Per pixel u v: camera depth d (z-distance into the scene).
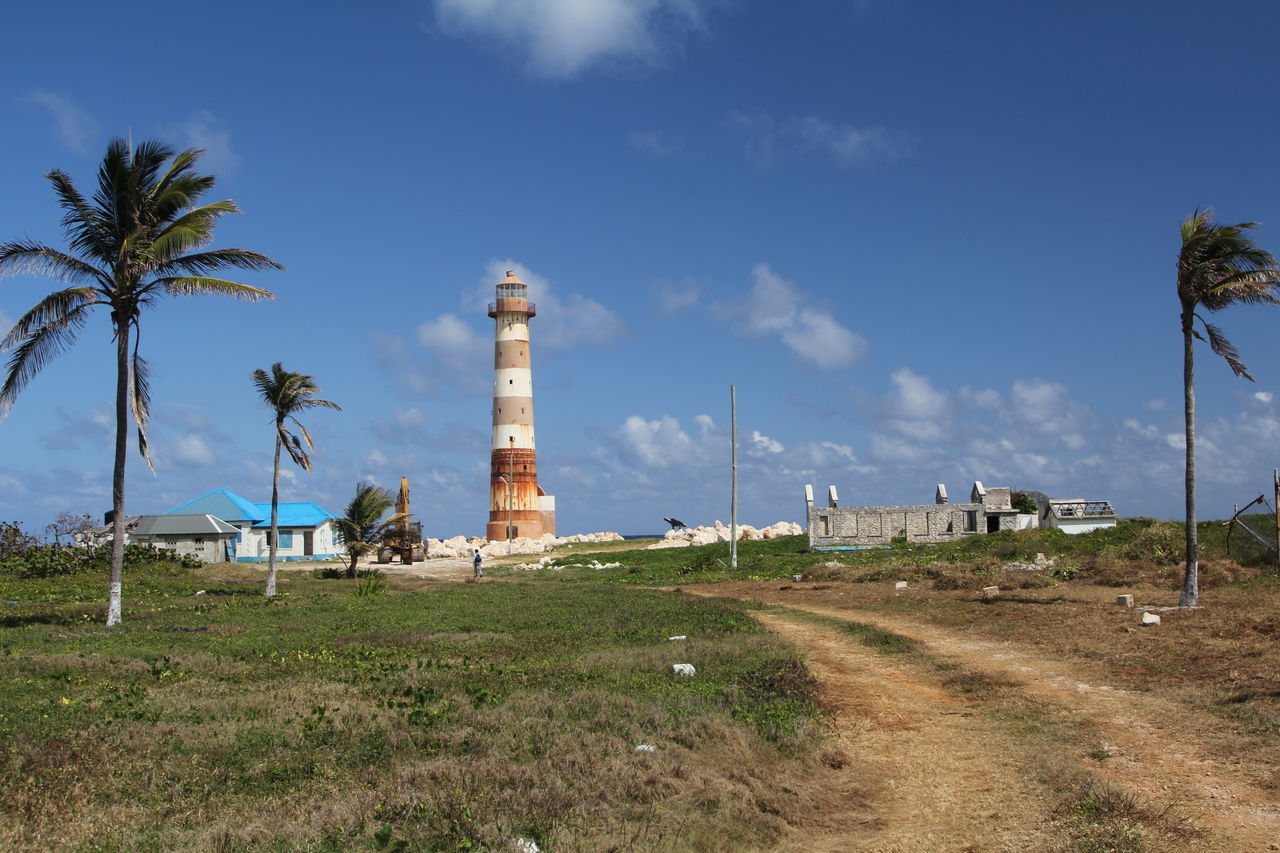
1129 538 43.91
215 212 28.67
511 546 83.75
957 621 27.33
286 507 82.62
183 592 41.75
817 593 37.53
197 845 9.48
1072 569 36.22
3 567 47.34
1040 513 57.78
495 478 88.50
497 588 47.84
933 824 11.38
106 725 13.96
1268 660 18.28
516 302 88.56
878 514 57.28
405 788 11.29
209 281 27.78
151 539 70.25
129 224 28.41
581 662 20.73
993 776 13.03
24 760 11.94
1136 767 13.08
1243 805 11.42
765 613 31.84
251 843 9.56
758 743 14.05
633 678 18.62
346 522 55.31
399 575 62.25
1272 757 13.02
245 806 10.80
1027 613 27.17
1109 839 10.49
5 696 16.11
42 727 13.69
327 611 33.72
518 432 88.50
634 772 11.98
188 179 28.91
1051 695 17.52
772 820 11.23
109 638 24.95
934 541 56.12
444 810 10.54
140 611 32.72
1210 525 43.03
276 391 41.00
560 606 34.88
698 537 81.88
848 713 16.64
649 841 10.11
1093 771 12.93
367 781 11.80
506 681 18.22
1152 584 32.53
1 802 10.51
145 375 29.31
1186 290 25.88
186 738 13.37
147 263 27.75
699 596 39.53
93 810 10.46
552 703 15.70
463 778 11.60
